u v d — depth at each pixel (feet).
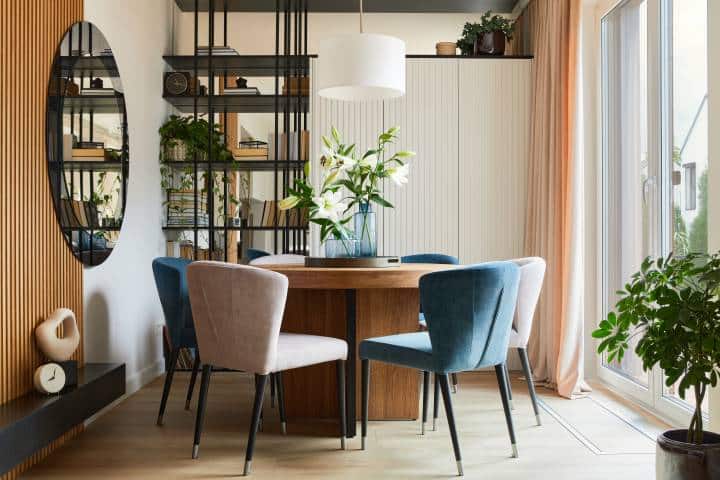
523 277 11.49
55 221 10.85
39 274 10.26
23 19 9.78
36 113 10.21
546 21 15.96
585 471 9.62
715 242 9.41
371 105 17.48
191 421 12.32
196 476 9.43
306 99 18.16
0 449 7.69
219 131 17.58
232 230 17.63
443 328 9.34
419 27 20.56
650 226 12.83
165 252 17.80
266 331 9.40
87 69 12.09
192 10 19.06
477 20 20.01
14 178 9.52
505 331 10.00
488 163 17.47
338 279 10.37
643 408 13.11
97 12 12.86
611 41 14.89
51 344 9.94
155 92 16.88
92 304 12.60
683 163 11.60
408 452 10.52
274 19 19.95
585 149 15.56
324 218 11.54
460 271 9.18
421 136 17.47
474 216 17.43
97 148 12.52
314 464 9.95
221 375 16.75
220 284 9.63
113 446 10.81
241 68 18.52
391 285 10.40
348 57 11.68
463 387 15.17
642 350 7.77
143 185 15.81
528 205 16.88
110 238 13.20
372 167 11.67
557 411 12.98
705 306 7.45
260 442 11.07
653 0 12.53
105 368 11.44
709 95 9.57
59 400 9.26
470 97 17.49
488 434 11.47
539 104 16.33
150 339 16.38
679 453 7.64
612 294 14.88
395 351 10.04
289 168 17.70
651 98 12.66
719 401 9.37
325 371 12.53
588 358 15.88
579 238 14.14
